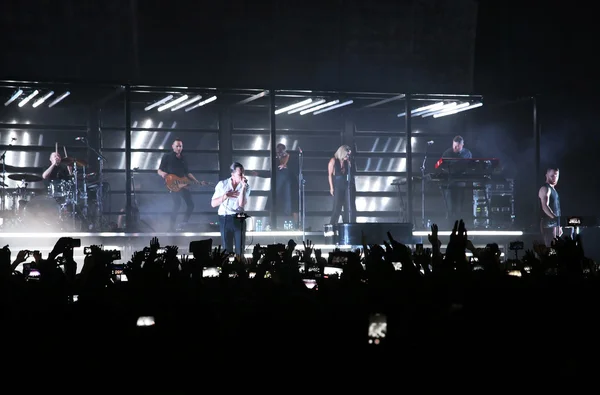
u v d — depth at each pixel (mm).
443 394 6180
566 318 6645
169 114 30219
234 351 6949
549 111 30391
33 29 27844
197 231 26766
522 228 28516
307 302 6895
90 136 29469
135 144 29844
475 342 6168
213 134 30641
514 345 6156
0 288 8969
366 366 6473
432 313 6410
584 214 30078
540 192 27594
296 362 6758
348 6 30094
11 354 7461
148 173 29844
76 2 27984
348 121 31750
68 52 28125
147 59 28594
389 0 30344
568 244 10391
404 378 6316
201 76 29094
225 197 23375
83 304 7672
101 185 26844
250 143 30938
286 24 29672
